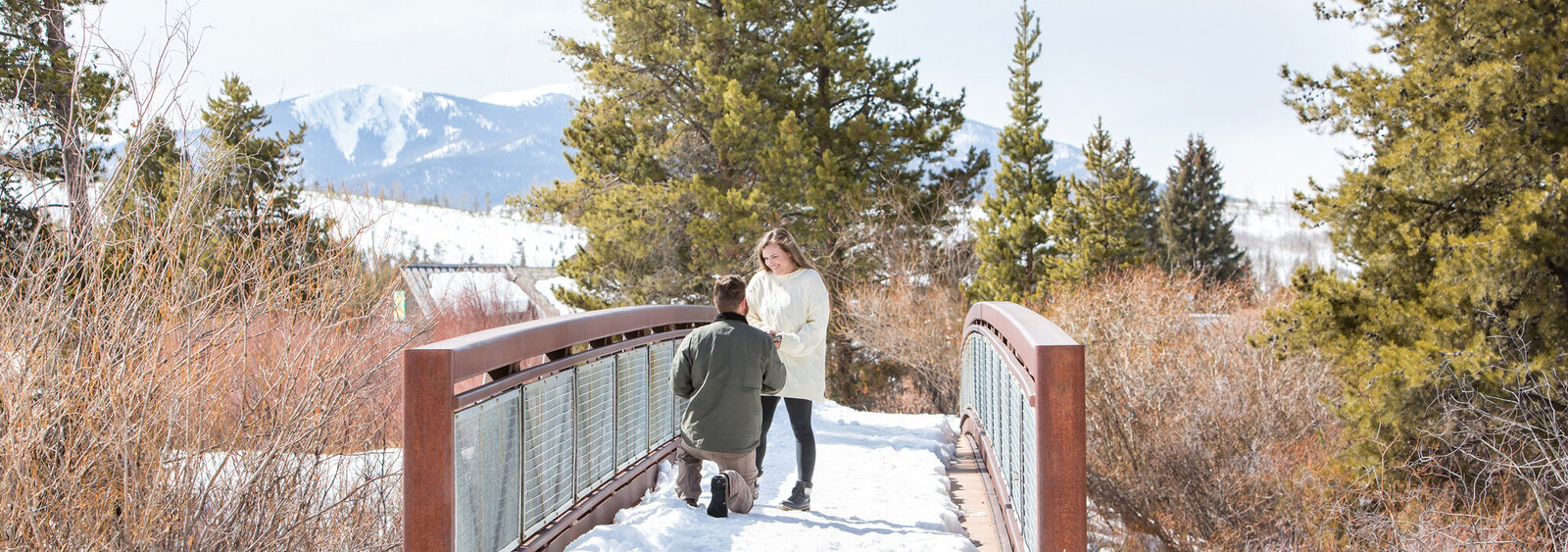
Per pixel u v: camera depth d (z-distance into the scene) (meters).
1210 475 14.56
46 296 4.70
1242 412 15.27
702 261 20.77
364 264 5.87
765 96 22.12
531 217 22.23
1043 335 3.33
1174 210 54.00
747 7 21.23
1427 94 11.05
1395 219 11.09
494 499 3.61
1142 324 17.05
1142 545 14.96
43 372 4.33
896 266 22.05
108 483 4.42
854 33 22.98
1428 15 11.41
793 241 5.02
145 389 4.45
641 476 5.57
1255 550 13.25
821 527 4.56
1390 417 10.80
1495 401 10.09
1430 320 10.62
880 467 6.21
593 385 4.82
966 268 24.14
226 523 4.68
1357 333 11.58
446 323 11.61
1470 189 10.91
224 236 5.33
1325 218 11.57
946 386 22.00
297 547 4.97
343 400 5.27
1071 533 3.09
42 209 4.92
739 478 4.71
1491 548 8.86
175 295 4.75
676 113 22.50
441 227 152.12
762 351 4.69
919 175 23.73
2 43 6.18
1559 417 9.84
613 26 22.05
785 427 7.89
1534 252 9.92
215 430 5.01
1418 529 9.40
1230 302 19.20
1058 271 27.52
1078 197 31.08
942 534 4.43
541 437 4.11
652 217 20.91
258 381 5.15
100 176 5.08
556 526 4.19
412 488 3.12
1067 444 3.11
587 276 22.50
